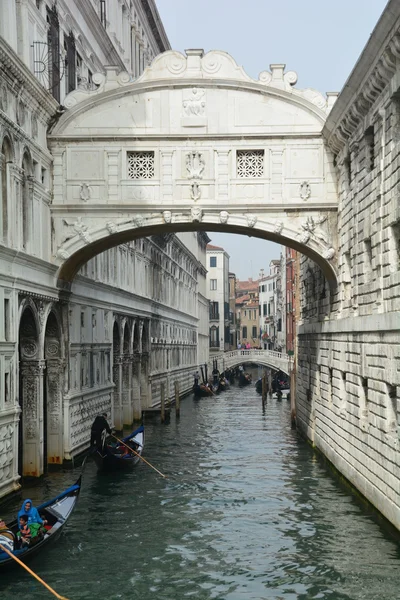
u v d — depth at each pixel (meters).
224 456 29.02
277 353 73.00
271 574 15.36
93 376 28.78
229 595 14.31
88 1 28.25
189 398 59.12
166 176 23.73
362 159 20.58
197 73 23.69
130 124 23.77
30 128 21.88
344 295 23.45
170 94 23.80
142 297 39.25
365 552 16.47
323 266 24.70
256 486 23.36
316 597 14.17
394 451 16.88
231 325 132.12
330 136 22.95
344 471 22.89
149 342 43.03
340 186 23.36
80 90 23.75
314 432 30.05
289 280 79.50
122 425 34.34
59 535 17.53
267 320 117.94
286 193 23.80
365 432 19.83
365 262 20.30
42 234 22.88
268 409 48.94
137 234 25.05
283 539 17.61
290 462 27.50
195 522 19.22
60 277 23.94
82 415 26.88
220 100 23.80
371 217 19.41
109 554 16.67
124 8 37.75
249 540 17.58
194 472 25.72
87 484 23.55
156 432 36.47
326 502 20.98
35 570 15.70
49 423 24.69
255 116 23.77
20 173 20.50
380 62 17.28
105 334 31.12
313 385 30.17
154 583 14.97
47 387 24.69
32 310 21.61
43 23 23.36
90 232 23.73
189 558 16.41
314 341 29.77
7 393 19.38
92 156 23.81
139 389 40.00
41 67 22.81
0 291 18.75
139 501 21.47
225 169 23.78
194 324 71.19
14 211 20.14
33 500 20.45
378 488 18.48
